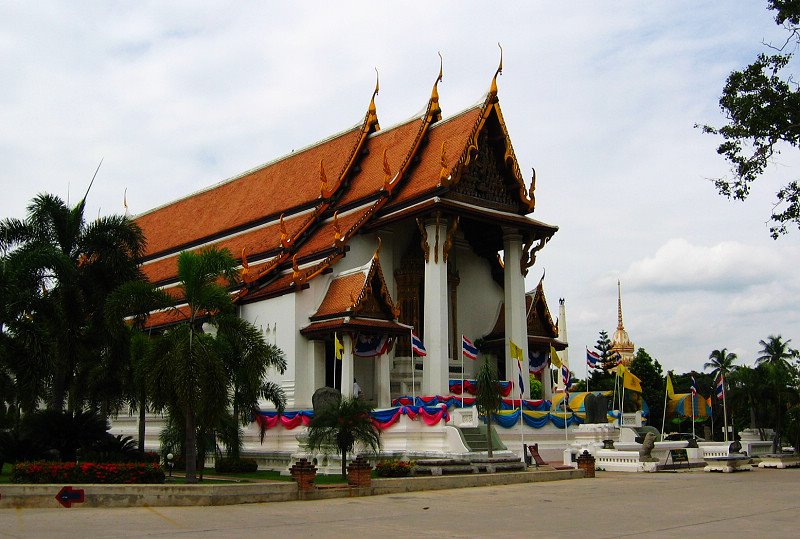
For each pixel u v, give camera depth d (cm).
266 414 3675
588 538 1391
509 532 1477
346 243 4019
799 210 3169
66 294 2858
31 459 2622
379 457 3234
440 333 3838
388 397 3781
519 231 4316
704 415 5103
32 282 2816
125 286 2561
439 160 4109
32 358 2692
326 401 3400
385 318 3806
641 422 4334
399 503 2041
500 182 4253
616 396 5053
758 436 5778
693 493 2295
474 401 3478
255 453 3622
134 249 3062
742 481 2778
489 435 3108
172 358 2264
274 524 1606
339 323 3609
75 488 1902
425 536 1425
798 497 2166
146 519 1672
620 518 1698
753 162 3209
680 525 1574
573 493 2306
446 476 2556
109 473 2197
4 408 3434
